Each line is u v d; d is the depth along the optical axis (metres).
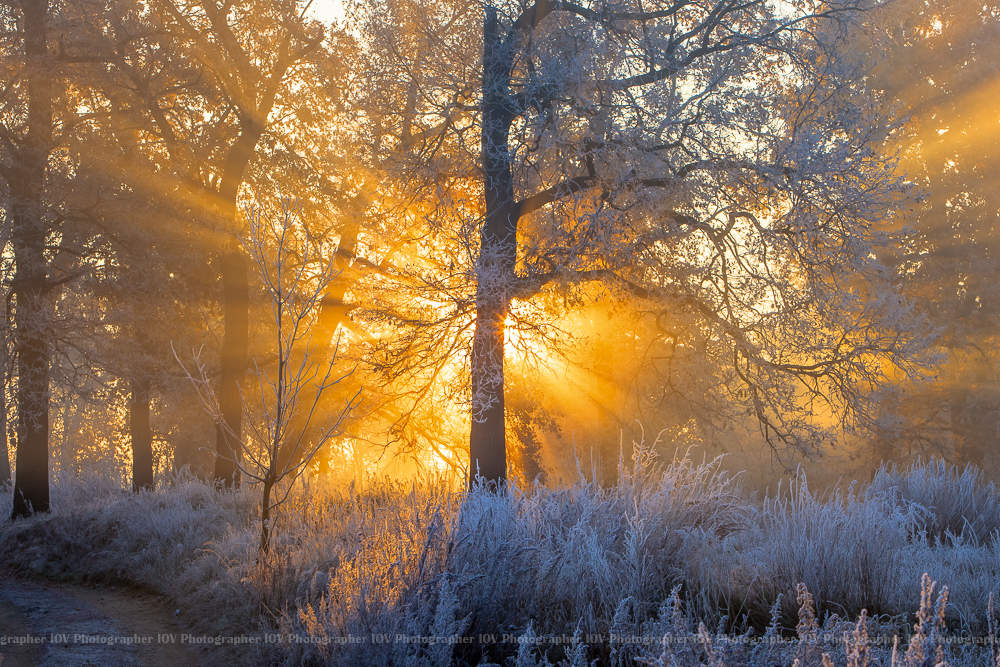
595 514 6.62
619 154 11.57
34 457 15.52
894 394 13.60
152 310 17.44
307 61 17.86
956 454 23.73
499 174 12.04
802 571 5.36
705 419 15.98
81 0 16.03
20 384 15.60
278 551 8.11
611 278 12.10
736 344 13.18
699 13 13.31
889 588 5.25
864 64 13.11
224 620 7.13
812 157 11.13
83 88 16.86
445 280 11.36
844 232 11.52
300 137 18.20
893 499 7.23
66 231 17.69
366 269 16.27
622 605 4.93
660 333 16.17
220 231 17.16
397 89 12.97
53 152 16.80
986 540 7.29
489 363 11.55
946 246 23.55
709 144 12.10
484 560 5.80
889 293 12.52
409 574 5.58
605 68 11.52
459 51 12.48
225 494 13.45
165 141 17.67
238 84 18.09
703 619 5.05
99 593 9.25
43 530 12.12
